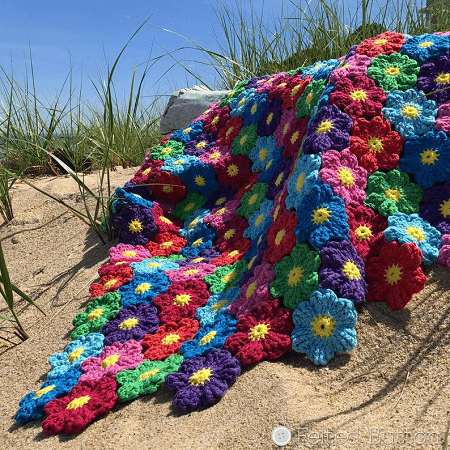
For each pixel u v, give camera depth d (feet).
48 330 8.17
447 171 7.22
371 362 5.75
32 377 7.02
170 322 7.46
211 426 5.20
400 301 6.23
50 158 16.21
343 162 7.25
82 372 6.72
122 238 10.27
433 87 7.98
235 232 9.61
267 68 15.69
